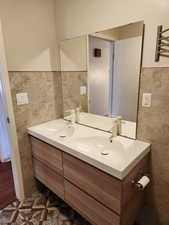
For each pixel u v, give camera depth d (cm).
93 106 178
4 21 152
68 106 206
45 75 191
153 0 116
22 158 187
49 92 198
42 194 204
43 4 177
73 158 137
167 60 118
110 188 114
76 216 171
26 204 188
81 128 181
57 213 175
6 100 166
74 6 167
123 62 142
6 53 157
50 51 191
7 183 225
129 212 127
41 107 194
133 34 131
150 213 154
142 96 136
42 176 184
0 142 269
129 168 111
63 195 161
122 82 147
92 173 124
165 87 123
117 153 140
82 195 139
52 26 189
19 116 176
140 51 129
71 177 145
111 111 162
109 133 164
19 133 180
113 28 142
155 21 118
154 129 135
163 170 137
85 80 179
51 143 155
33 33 173
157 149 137
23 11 163
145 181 121
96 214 131
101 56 157
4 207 184
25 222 165
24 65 171
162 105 127
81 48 173
